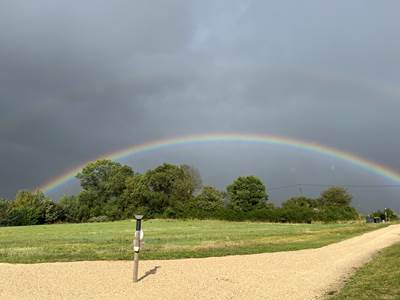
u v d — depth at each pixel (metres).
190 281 13.41
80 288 12.23
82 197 103.44
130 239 30.36
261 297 11.52
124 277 13.84
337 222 73.50
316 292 12.08
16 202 96.38
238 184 98.75
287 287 12.75
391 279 13.22
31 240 30.55
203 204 86.81
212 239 29.64
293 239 29.61
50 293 11.62
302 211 73.88
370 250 21.67
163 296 11.48
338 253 20.66
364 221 77.50
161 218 87.00
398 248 21.77
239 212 77.56
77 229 55.50
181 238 31.05
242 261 17.72
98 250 21.02
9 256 18.33
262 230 44.25
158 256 18.75
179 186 101.12
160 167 103.94
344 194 118.62
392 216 95.69
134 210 94.38
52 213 95.38
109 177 107.38
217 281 13.50
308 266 16.61
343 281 13.57
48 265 15.73
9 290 11.87
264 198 98.88
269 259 18.39
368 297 11.02
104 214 99.12
